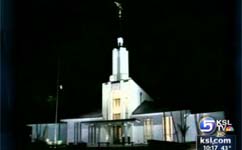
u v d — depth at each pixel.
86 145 43.28
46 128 56.06
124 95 50.91
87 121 52.56
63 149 39.59
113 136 50.06
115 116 51.38
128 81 51.31
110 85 52.88
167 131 46.50
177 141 45.41
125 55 55.81
